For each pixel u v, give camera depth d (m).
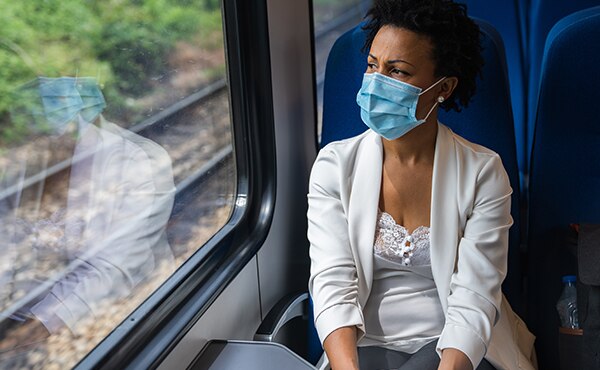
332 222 1.75
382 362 1.71
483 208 1.68
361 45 2.08
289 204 2.44
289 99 2.37
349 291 1.69
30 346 1.51
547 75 1.92
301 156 2.51
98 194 1.74
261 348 1.72
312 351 2.15
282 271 2.42
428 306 1.72
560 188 1.98
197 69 2.03
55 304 1.59
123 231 1.80
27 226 1.55
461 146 1.74
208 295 1.77
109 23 1.73
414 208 1.72
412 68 1.59
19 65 1.50
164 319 1.62
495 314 1.65
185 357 1.69
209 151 2.12
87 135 1.70
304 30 2.44
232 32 2.09
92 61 1.69
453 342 1.58
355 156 1.79
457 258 1.70
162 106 1.94
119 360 1.48
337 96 2.14
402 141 1.70
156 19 1.87
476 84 1.94
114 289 1.74
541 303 2.05
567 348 1.88
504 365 1.70
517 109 2.68
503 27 2.69
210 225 2.09
